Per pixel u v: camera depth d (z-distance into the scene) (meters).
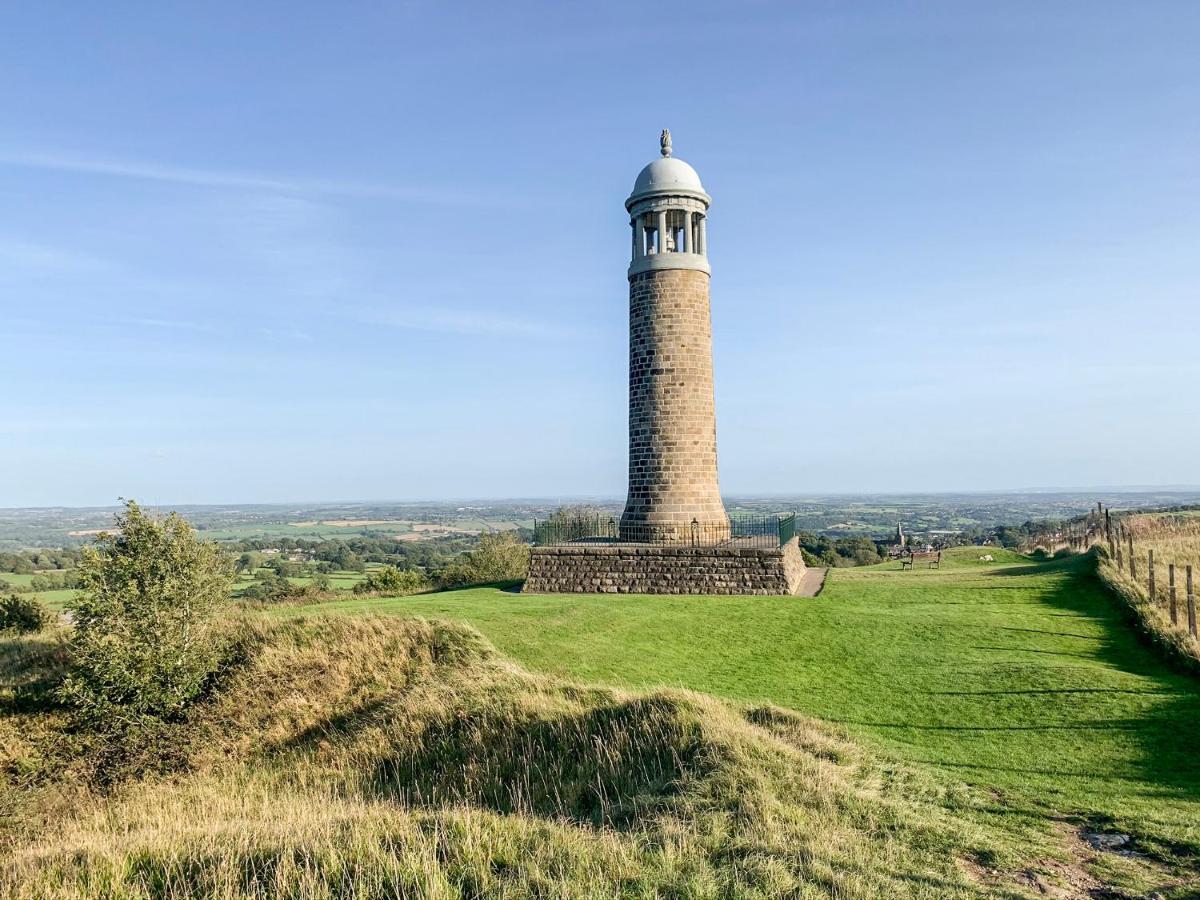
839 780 12.88
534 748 16.31
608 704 17.28
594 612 26.86
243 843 11.45
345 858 10.73
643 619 25.95
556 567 33.12
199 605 23.84
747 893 9.13
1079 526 55.84
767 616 26.30
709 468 34.72
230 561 26.34
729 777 12.69
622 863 10.09
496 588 35.22
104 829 15.62
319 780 17.56
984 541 96.19
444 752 17.30
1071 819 11.76
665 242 35.22
